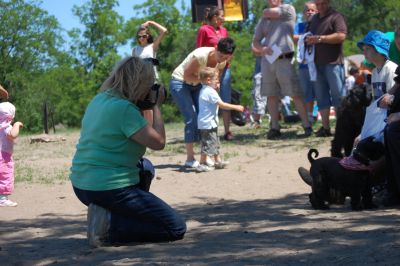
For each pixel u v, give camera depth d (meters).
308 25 11.95
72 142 15.48
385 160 6.36
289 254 4.27
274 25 11.84
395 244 4.39
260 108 14.84
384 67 7.21
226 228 5.60
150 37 12.08
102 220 5.14
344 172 6.15
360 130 8.19
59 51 46.56
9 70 43.00
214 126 9.50
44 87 44.34
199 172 9.46
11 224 6.61
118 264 4.32
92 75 48.94
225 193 8.00
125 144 5.14
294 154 10.38
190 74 9.49
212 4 13.10
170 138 14.32
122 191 5.09
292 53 11.91
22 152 13.58
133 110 5.14
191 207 7.21
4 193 7.70
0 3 42.50
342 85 11.50
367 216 5.78
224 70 11.70
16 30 42.69
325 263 3.99
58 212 7.29
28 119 42.41
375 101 6.96
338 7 31.67
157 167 10.05
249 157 10.42
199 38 11.23
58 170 10.38
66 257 4.79
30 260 4.75
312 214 6.15
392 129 6.16
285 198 7.42
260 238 4.93
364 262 3.96
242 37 45.69
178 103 9.76
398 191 6.35
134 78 5.18
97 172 5.10
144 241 5.22
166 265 4.17
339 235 4.86
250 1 50.19
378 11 31.31
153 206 5.14
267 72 12.12
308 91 12.40
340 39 11.30
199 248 4.71
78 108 47.78
